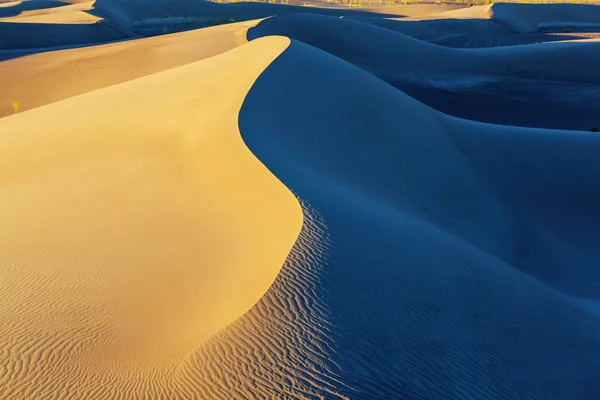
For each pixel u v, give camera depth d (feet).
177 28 275.18
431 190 64.08
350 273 27.50
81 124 71.41
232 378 20.15
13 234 38.47
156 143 59.52
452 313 28.04
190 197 43.21
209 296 27.81
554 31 290.35
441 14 316.19
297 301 24.21
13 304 28.66
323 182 44.55
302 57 84.17
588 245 62.13
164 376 20.92
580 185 71.20
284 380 20.11
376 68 180.45
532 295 34.65
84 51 169.48
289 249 28.66
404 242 33.78
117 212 41.39
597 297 49.60
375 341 23.26
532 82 164.96
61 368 22.80
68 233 38.09
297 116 64.69
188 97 74.43
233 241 34.60
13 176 54.13
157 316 26.86
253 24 198.80
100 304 28.37
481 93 151.94
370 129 70.08
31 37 204.95
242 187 42.09
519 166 74.69
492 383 24.16
